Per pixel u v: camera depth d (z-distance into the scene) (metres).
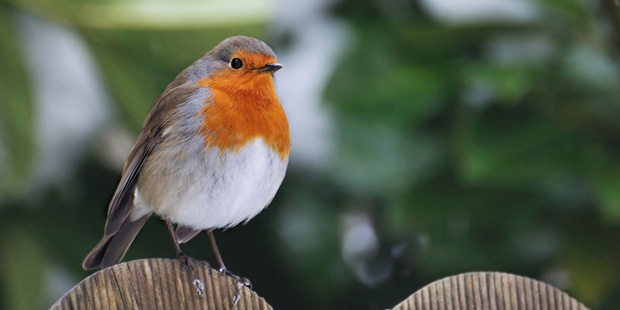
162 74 11.18
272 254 11.27
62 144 11.02
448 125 10.32
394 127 10.44
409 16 10.88
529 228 10.57
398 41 10.54
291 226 10.77
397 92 10.09
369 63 10.65
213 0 10.53
